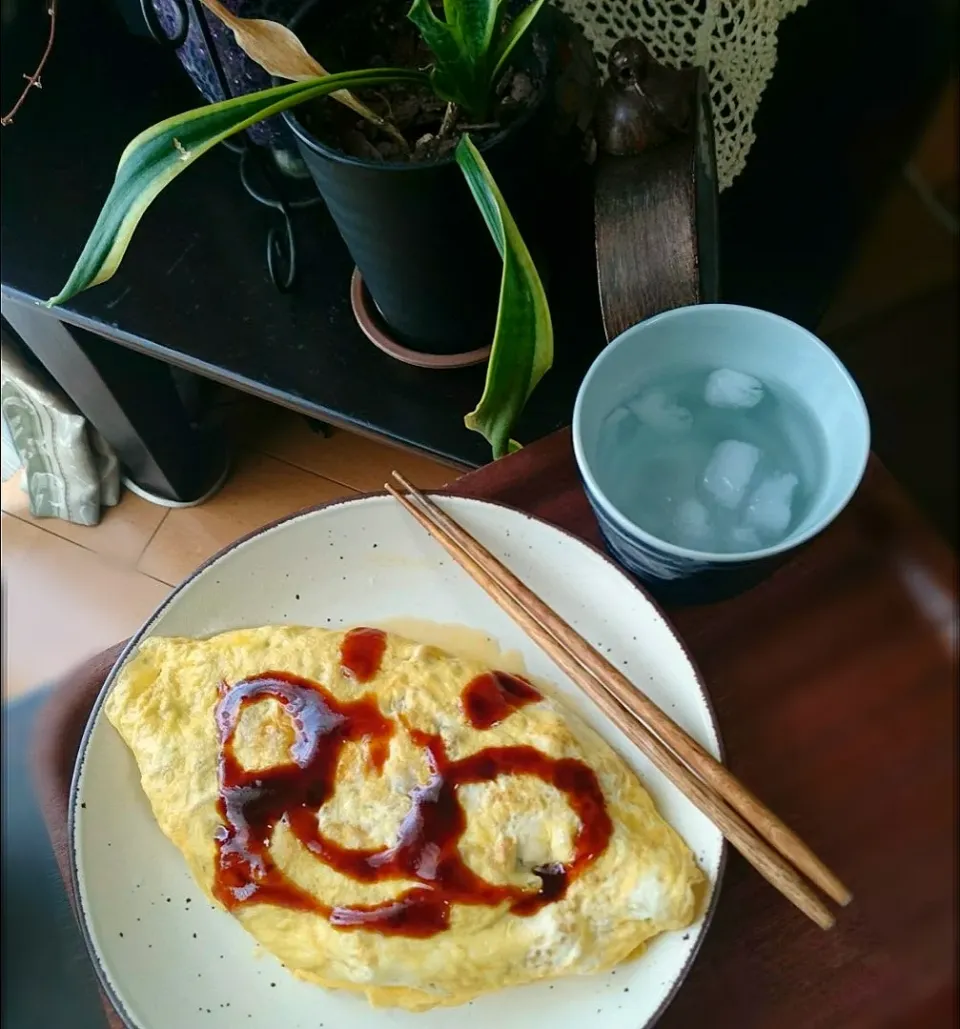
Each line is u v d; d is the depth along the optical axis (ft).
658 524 1.18
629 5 1.47
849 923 1.12
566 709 1.26
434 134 1.29
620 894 1.12
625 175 1.25
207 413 2.47
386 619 1.33
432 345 1.59
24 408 2.39
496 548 1.29
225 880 1.16
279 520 1.30
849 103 1.68
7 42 1.83
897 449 1.58
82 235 1.73
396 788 1.21
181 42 1.45
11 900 1.67
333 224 1.77
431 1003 1.10
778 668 1.26
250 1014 1.11
